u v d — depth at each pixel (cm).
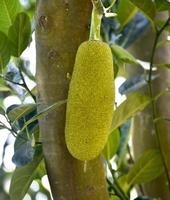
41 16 145
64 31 144
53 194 150
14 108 148
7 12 172
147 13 183
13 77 170
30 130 154
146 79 210
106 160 203
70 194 146
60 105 144
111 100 124
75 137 122
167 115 214
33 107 149
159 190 213
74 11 145
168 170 209
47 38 145
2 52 168
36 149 157
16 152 148
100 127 122
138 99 188
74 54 145
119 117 188
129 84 198
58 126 144
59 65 144
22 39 167
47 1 144
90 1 145
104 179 149
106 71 124
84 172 145
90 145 122
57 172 146
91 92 122
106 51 126
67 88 144
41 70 146
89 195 146
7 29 174
